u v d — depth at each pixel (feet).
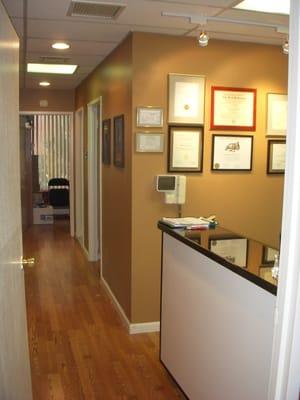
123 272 12.24
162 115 10.99
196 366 7.61
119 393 8.72
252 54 11.49
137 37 10.61
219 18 9.11
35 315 12.63
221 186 11.73
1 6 5.06
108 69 13.64
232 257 6.39
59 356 10.21
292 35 3.23
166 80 10.93
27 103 22.40
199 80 11.16
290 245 3.35
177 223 8.67
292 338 3.44
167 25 10.00
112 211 13.64
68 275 16.53
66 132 28.71
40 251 20.17
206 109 11.34
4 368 4.91
